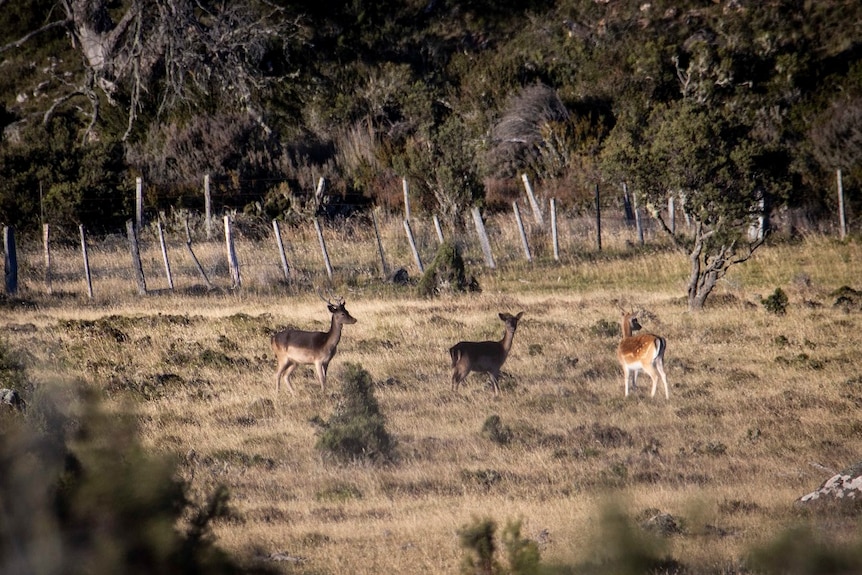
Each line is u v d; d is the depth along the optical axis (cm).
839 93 18150
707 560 3016
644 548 2528
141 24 17812
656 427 5253
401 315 8988
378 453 4619
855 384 6203
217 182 16000
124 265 11969
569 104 18175
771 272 11512
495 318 8769
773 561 2600
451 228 14025
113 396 5759
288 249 12988
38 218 13875
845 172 14938
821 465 4538
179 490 2378
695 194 9094
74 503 2173
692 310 9344
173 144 16800
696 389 6109
